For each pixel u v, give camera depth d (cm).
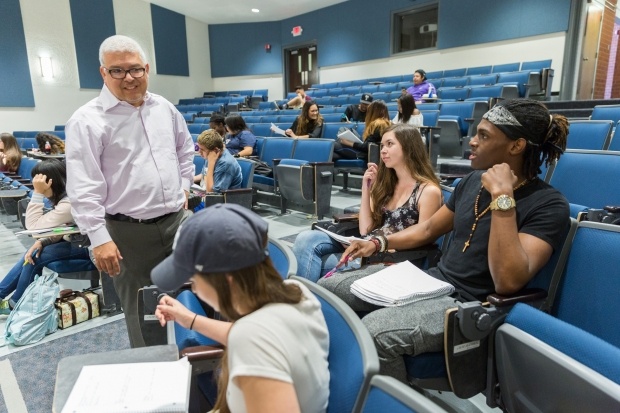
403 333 112
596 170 185
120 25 1045
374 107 407
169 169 168
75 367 88
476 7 838
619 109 318
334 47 1125
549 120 120
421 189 179
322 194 375
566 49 731
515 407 101
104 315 233
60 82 957
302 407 70
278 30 1256
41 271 236
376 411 62
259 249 69
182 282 71
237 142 483
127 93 152
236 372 64
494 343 108
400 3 961
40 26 913
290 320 69
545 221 116
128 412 74
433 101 595
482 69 806
